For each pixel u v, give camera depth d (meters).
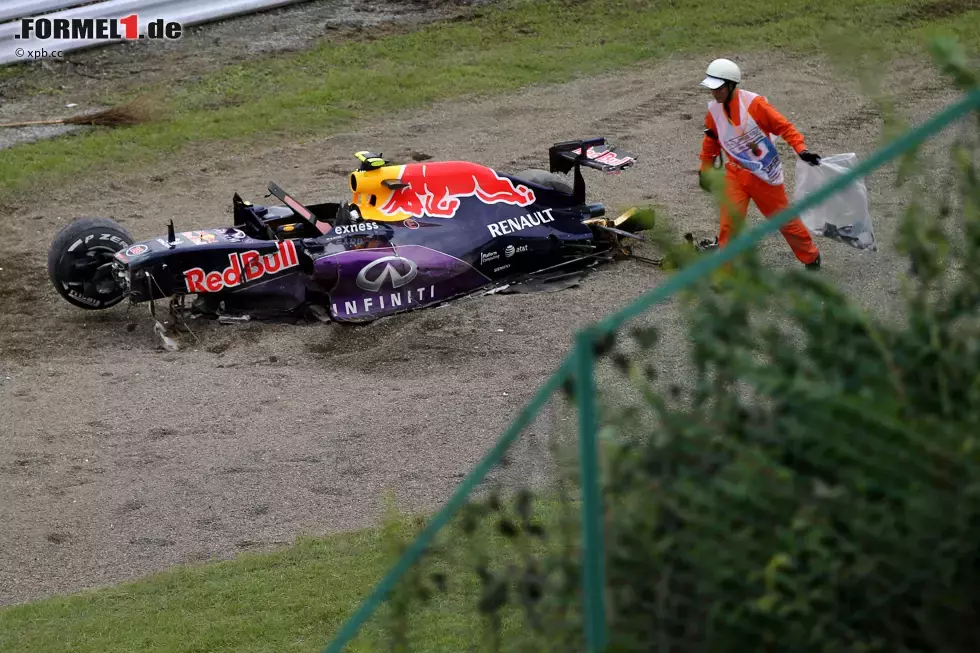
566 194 49.19
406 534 28.39
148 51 81.31
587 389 8.52
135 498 33.00
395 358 41.72
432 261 44.97
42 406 38.75
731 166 42.97
